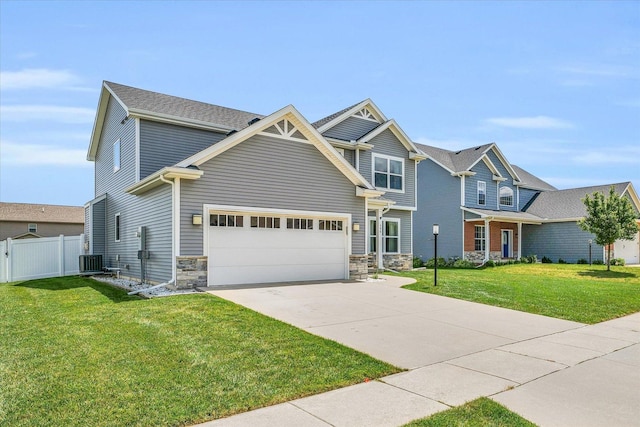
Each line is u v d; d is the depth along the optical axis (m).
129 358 5.52
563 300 11.28
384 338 6.98
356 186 14.69
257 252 12.35
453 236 24.92
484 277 16.48
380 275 16.62
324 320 8.03
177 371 5.08
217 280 11.58
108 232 17.98
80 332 6.84
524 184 28.70
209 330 6.91
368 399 4.45
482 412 4.10
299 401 4.38
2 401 4.17
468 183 25.16
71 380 4.75
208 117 16.33
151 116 14.41
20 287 13.16
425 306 9.91
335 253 14.16
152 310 8.33
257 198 12.27
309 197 13.42
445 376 5.26
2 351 5.84
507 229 26.56
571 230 25.58
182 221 11.02
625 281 16.78
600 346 6.99
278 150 12.75
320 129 17.69
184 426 3.74
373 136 18.61
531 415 4.10
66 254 17.73
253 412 4.07
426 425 3.81
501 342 7.06
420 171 26.88
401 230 20.08
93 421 3.77
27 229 36.56
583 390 4.85
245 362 5.48
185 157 15.34
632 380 5.25
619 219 19.22
